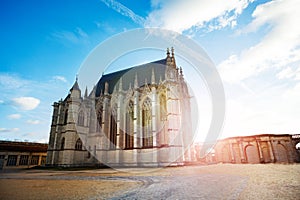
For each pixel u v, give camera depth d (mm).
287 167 32469
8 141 58688
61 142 52375
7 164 53625
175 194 10633
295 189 10906
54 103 61156
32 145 63156
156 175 22484
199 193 10656
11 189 13836
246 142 63938
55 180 19734
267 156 59688
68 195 11195
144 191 11867
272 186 12141
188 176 20359
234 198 8984
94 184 15906
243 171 25297
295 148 59531
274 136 60812
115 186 14438
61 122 55750
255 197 8992
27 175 27125
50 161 54750
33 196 11039
